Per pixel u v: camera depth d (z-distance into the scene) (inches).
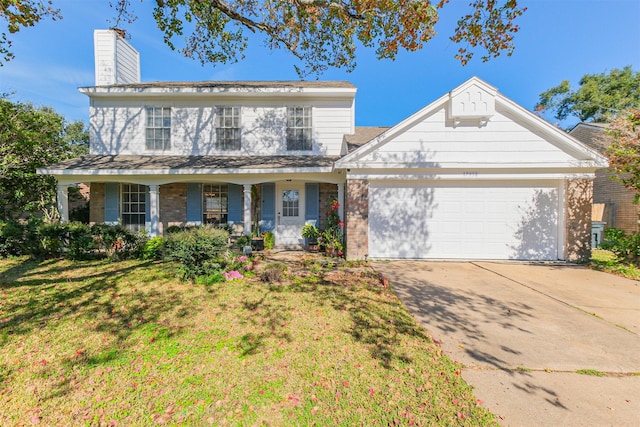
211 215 427.2
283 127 431.8
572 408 96.6
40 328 152.0
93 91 410.9
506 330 155.3
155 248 316.2
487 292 219.0
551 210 333.1
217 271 245.4
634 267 280.1
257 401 99.4
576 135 595.5
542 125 318.3
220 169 356.2
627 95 829.8
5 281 233.9
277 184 431.8
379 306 187.6
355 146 366.0
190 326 155.9
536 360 125.9
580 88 914.1
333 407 96.7
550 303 196.4
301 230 434.0
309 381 110.1
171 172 354.0
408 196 343.6
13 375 112.3
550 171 324.2
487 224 339.3
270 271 240.4
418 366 120.2
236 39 363.3
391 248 344.8
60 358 124.3
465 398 100.9
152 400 99.7
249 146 431.5
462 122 328.8
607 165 311.1
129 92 410.9
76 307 180.2
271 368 118.2
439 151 330.3
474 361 124.7
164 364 120.5
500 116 326.3
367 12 236.2
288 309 180.7
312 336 145.6
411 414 93.1
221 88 410.0
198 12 313.0
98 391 104.0
